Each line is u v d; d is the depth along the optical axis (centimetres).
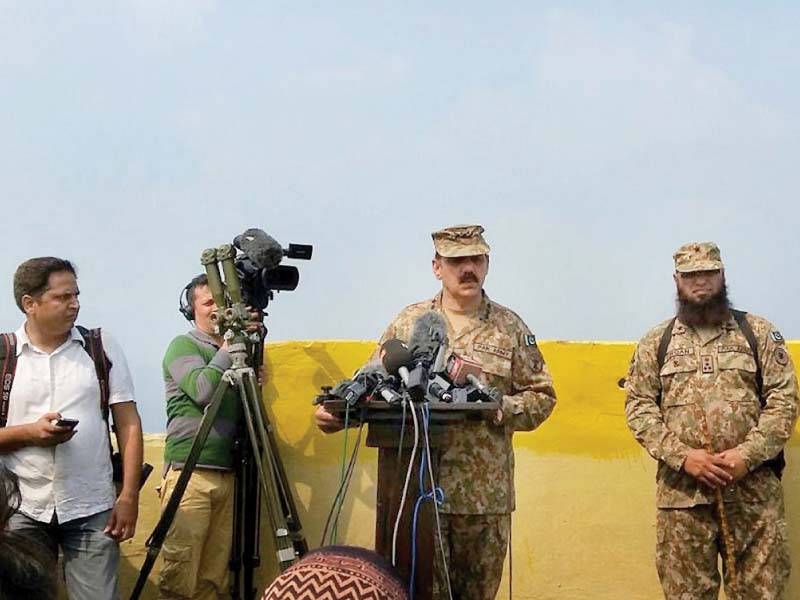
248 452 524
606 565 579
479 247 509
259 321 510
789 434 507
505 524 497
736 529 509
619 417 586
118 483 507
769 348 520
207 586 529
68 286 462
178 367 520
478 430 489
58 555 471
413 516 397
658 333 539
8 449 450
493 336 509
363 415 404
